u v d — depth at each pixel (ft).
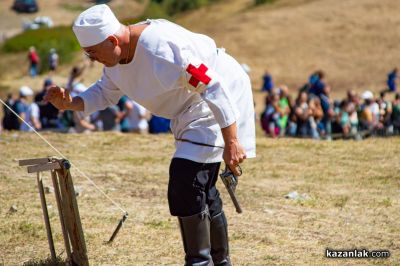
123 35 17.38
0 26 242.78
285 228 26.45
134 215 27.73
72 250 20.26
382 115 58.65
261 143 45.09
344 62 140.46
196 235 18.26
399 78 126.52
